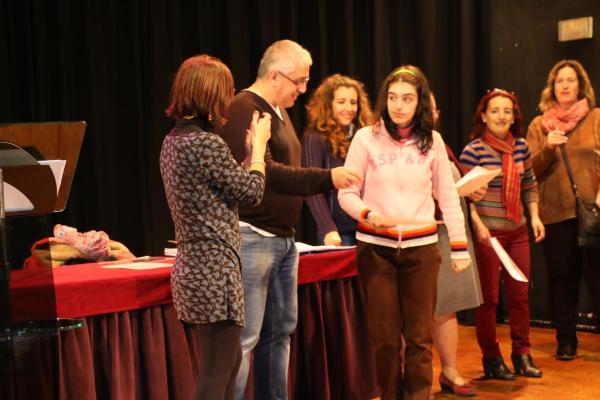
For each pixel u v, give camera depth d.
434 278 2.80
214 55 5.23
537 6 5.21
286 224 2.70
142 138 4.89
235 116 2.59
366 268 2.81
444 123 5.54
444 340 3.58
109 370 2.45
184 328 2.67
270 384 2.82
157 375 2.54
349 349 3.20
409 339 2.79
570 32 5.04
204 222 2.14
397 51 5.59
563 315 4.28
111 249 3.23
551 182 4.30
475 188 3.20
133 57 4.84
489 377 3.87
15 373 1.73
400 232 2.74
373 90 5.59
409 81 2.75
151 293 2.53
